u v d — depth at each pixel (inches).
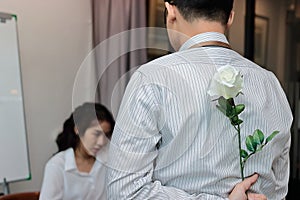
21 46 114.0
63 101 123.3
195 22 39.8
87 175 85.5
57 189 84.4
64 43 123.0
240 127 37.9
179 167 36.9
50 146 120.4
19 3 113.7
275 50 128.6
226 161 37.3
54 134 121.0
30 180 116.6
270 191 40.8
